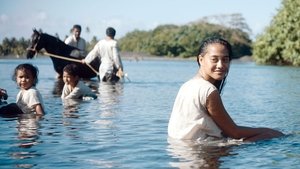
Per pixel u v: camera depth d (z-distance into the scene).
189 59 100.00
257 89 15.12
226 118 5.57
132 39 122.88
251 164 4.66
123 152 5.15
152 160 4.79
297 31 43.81
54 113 8.27
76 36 19.27
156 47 107.62
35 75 8.20
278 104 10.38
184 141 5.61
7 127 6.68
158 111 8.76
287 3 45.72
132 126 6.93
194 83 5.67
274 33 46.62
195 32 106.00
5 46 56.50
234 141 5.60
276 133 6.00
